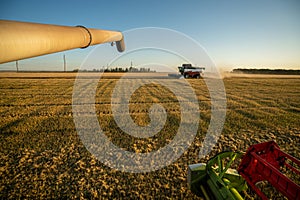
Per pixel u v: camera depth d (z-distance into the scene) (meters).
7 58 1.19
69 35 1.89
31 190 4.59
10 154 6.29
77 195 4.47
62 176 5.16
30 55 1.42
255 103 15.10
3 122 9.62
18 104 14.13
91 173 5.37
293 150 6.86
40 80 32.50
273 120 10.42
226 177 3.81
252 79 38.88
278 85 27.94
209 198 3.61
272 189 4.65
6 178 5.02
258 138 7.97
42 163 5.78
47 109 12.64
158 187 4.80
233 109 13.05
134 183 4.95
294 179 5.07
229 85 27.52
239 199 3.08
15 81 30.41
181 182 4.99
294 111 12.60
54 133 8.18
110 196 4.47
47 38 1.50
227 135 8.27
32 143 7.14
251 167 3.19
